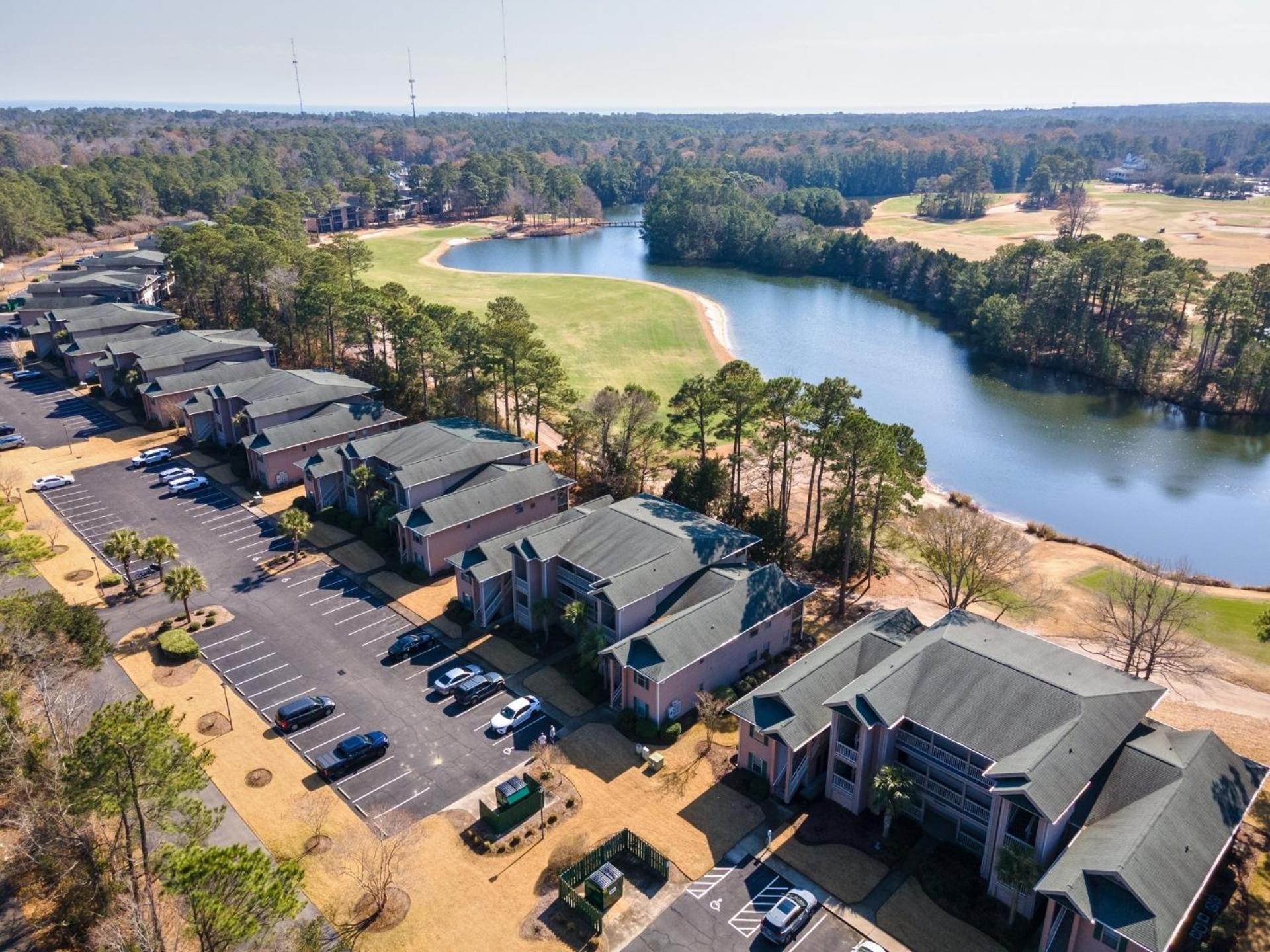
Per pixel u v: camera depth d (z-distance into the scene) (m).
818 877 41.28
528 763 48.91
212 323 128.75
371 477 75.69
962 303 163.88
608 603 54.97
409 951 37.25
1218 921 37.88
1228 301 118.06
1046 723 41.38
